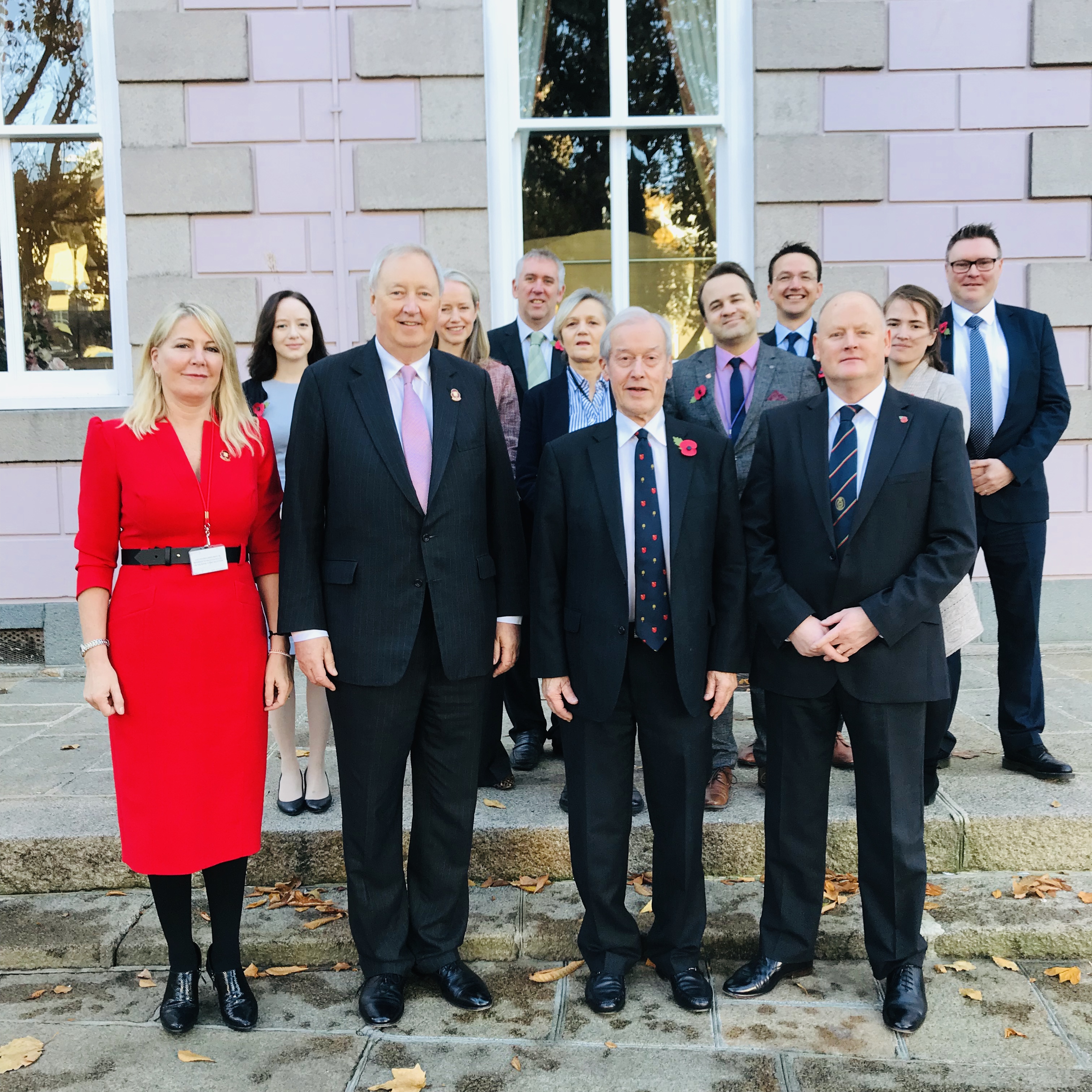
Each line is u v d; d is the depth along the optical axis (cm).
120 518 218
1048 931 244
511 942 249
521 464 301
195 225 459
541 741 336
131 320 462
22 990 238
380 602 218
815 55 457
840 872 278
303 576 220
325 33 451
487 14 462
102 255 491
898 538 217
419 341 219
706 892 269
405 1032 218
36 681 452
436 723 229
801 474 224
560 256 487
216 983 224
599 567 223
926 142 464
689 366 305
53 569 470
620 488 225
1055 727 352
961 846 275
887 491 216
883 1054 207
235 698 219
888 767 217
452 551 222
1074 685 409
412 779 247
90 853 276
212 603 216
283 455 305
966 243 308
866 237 467
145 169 454
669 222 488
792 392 293
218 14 447
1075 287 469
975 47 459
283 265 461
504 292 477
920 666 217
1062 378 307
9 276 492
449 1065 206
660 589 221
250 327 463
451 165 458
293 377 311
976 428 308
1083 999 227
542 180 482
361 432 218
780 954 232
